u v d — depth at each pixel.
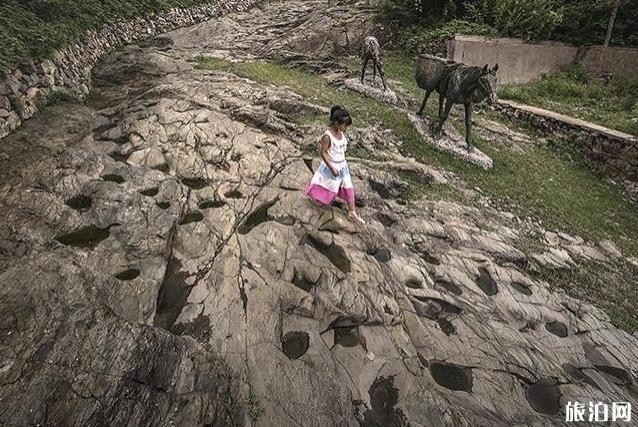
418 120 10.05
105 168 6.36
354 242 5.78
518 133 11.31
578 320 5.61
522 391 4.45
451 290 5.55
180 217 5.73
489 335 5.02
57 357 3.56
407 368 4.35
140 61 11.83
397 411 3.96
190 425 3.39
